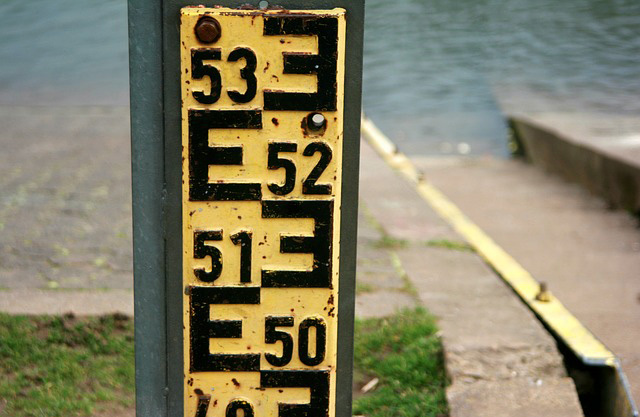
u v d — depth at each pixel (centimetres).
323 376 222
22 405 344
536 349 399
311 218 214
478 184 1071
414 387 378
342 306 225
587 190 1009
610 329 529
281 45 206
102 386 365
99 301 442
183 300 218
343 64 208
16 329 402
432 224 633
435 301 465
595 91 1728
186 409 222
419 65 1952
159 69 214
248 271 216
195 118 208
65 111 1077
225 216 214
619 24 2353
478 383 370
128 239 575
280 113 209
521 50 2094
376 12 2528
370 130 1007
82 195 688
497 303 462
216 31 204
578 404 356
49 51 1872
